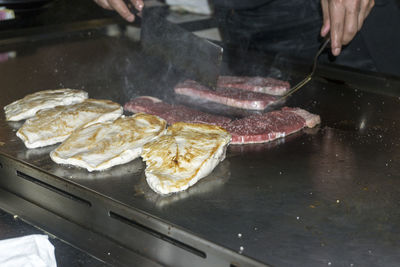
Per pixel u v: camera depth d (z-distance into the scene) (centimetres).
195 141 85
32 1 141
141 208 76
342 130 101
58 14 156
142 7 122
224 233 72
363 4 107
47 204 83
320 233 73
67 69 126
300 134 99
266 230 73
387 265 68
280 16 147
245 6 147
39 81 119
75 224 80
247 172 86
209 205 77
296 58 129
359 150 94
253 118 101
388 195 81
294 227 74
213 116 102
